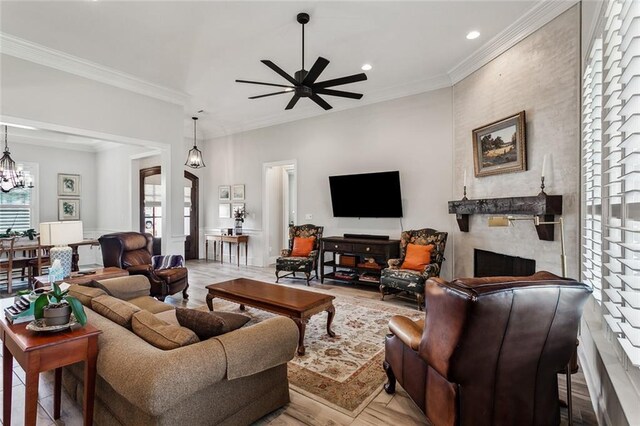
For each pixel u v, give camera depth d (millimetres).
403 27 3529
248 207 7574
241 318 2131
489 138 3871
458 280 1583
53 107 4094
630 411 1196
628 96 1420
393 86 5230
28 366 1584
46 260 5410
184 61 4320
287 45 3926
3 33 3590
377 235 5527
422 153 5090
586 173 2482
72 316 1932
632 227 1563
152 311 2902
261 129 7254
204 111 6523
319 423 2014
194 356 1555
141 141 4980
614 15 1693
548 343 1635
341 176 5789
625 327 1410
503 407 1636
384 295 4832
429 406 1804
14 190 7039
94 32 3605
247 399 1911
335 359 2832
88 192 8133
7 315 1951
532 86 3273
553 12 2996
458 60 4309
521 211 3141
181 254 5531
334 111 6121
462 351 1506
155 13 3256
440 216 4914
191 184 8312
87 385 1758
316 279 6027
